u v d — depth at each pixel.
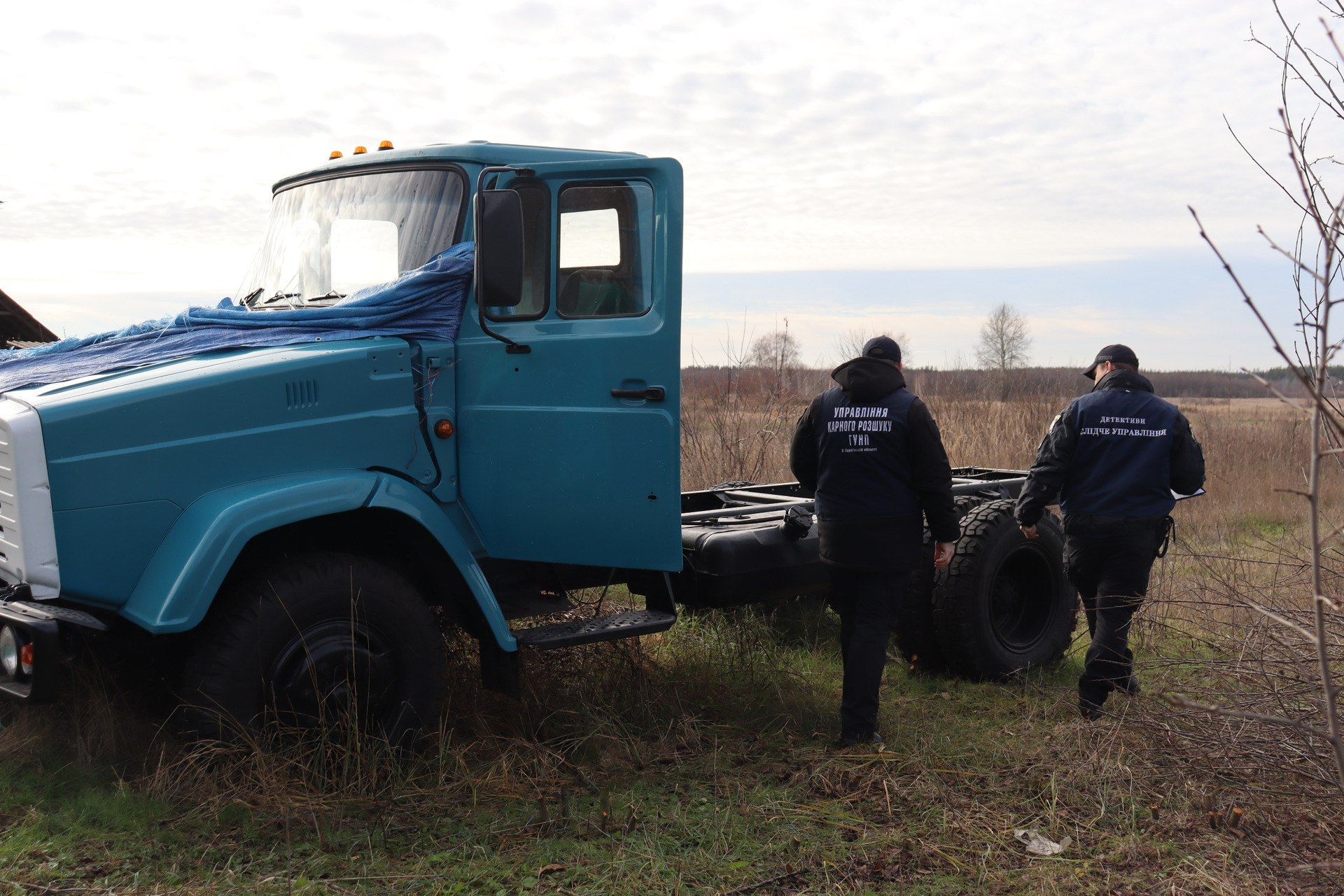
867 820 3.53
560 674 4.63
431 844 3.28
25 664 3.23
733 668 5.12
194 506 3.51
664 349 3.99
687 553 4.69
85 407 3.35
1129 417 4.57
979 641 5.17
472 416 4.18
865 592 4.30
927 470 4.20
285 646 3.57
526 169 3.99
